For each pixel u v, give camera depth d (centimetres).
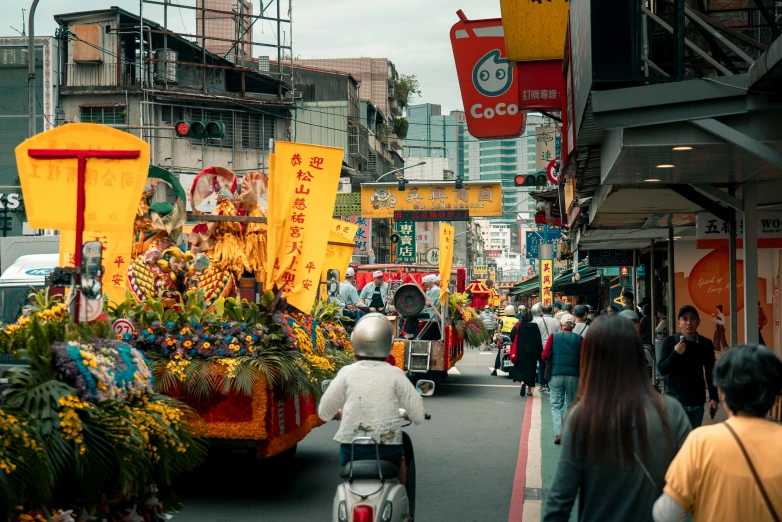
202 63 3666
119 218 635
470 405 1580
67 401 470
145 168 638
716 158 761
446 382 1997
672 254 1533
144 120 3475
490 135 1562
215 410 791
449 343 1820
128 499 536
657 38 929
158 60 3491
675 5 694
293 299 903
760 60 616
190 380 774
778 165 663
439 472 991
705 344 864
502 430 1293
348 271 2020
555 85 1215
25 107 3503
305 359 859
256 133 3753
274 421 805
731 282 988
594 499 367
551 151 2898
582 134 824
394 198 3656
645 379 376
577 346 1162
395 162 6838
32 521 431
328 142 4447
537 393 1753
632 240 1833
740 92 662
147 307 820
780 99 654
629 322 382
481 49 1553
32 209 636
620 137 714
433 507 823
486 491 893
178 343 789
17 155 638
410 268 2452
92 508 497
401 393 594
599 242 1905
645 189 1021
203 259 896
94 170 638
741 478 320
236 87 3903
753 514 317
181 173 3353
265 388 786
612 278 2975
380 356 602
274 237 901
